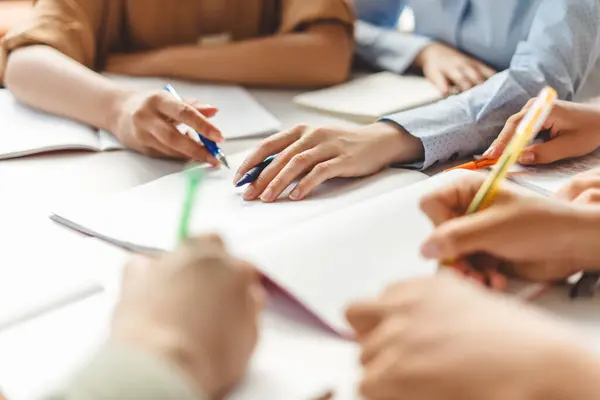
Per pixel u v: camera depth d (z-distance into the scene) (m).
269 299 0.53
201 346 0.40
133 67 1.11
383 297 0.43
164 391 0.35
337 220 0.59
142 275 0.44
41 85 0.96
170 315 0.41
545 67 0.94
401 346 0.39
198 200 0.69
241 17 1.21
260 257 0.54
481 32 1.11
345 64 1.12
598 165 0.80
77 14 1.08
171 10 1.17
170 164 0.83
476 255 0.54
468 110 0.87
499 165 0.54
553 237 0.52
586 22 0.97
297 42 1.11
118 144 0.88
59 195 0.75
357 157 0.75
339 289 0.52
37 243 0.64
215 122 0.93
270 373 0.45
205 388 0.40
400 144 0.80
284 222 0.64
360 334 0.43
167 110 0.81
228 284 0.43
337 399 0.44
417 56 1.16
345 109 0.97
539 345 0.36
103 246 0.62
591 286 0.54
